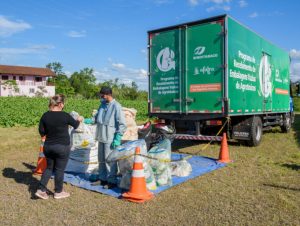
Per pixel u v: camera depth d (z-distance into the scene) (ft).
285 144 40.47
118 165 21.06
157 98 35.14
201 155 32.96
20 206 18.54
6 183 23.21
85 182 22.67
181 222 16.21
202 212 17.47
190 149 36.58
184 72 33.17
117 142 20.89
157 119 35.14
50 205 18.69
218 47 31.14
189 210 17.75
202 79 32.17
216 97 31.50
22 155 34.09
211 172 25.91
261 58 40.65
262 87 41.16
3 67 227.20
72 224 16.08
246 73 35.70
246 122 37.55
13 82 198.70
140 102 124.88
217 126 33.91
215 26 31.24
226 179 23.80
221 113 31.27
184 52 33.06
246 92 35.81
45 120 19.21
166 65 34.37
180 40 33.30
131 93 193.98
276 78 47.09
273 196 19.88
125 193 19.60
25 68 238.68
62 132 19.39
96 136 21.70
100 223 16.19
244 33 34.96
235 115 33.01
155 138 31.04
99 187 21.54
